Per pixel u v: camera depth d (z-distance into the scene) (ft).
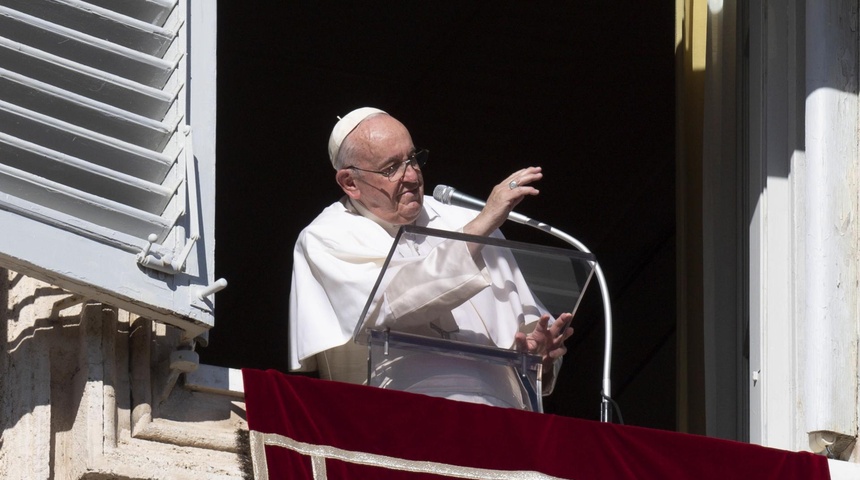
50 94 40.70
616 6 94.22
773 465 41.88
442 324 41.98
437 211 49.96
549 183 110.32
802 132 50.08
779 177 50.39
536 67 100.73
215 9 44.50
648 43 97.45
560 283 41.70
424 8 95.45
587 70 100.63
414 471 39.37
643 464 41.11
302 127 108.17
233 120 107.45
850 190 48.16
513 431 40.40
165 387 39.78
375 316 41.32
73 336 39.88
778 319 49.08
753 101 52.03
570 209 111.75
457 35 98.02
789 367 48.39
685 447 41.47
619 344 110.63
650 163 106.93
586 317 112.47
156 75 42.47
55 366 39.27
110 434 37.96
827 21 49.57
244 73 102.58
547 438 40.60
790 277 49.34
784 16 51.62
